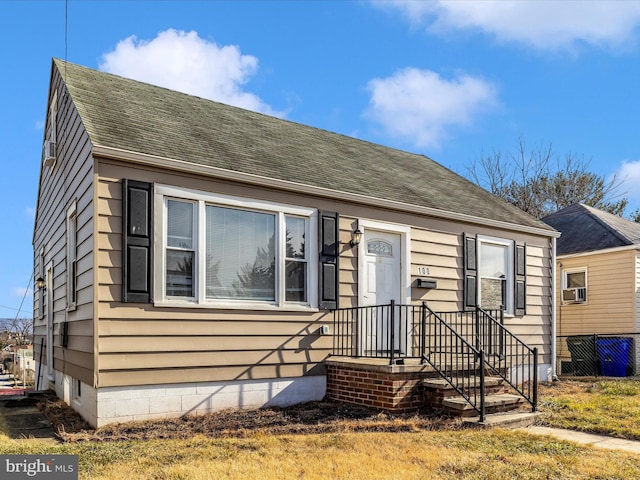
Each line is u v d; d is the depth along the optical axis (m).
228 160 7.84
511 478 4.66
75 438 5.79
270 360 7.74
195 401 7.05
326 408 7.60
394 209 9.33
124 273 6.55
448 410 7.20
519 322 11.27
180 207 7.14
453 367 8.20
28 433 6.47
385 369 7.33
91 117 7.43
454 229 10.25
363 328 8.85
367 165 11.06
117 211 6.61
